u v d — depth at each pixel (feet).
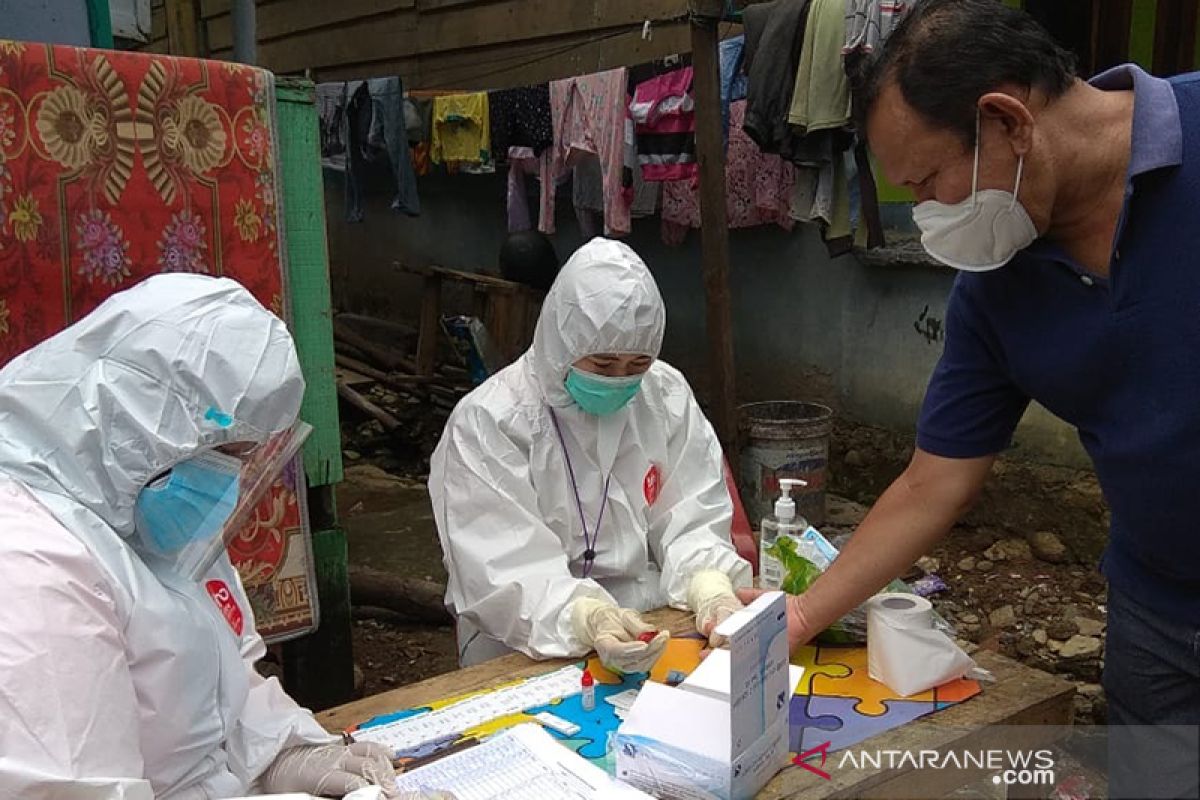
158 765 4.29
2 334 7.31
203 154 8.07
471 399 6.95
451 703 5.45
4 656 3.64
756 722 4.40
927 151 4.52
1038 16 13.03
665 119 14.20
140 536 4.43
